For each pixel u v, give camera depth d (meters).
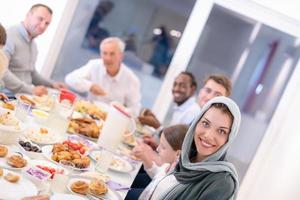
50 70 3.63
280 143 3.60
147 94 4.32
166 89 3.71
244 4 3.54
